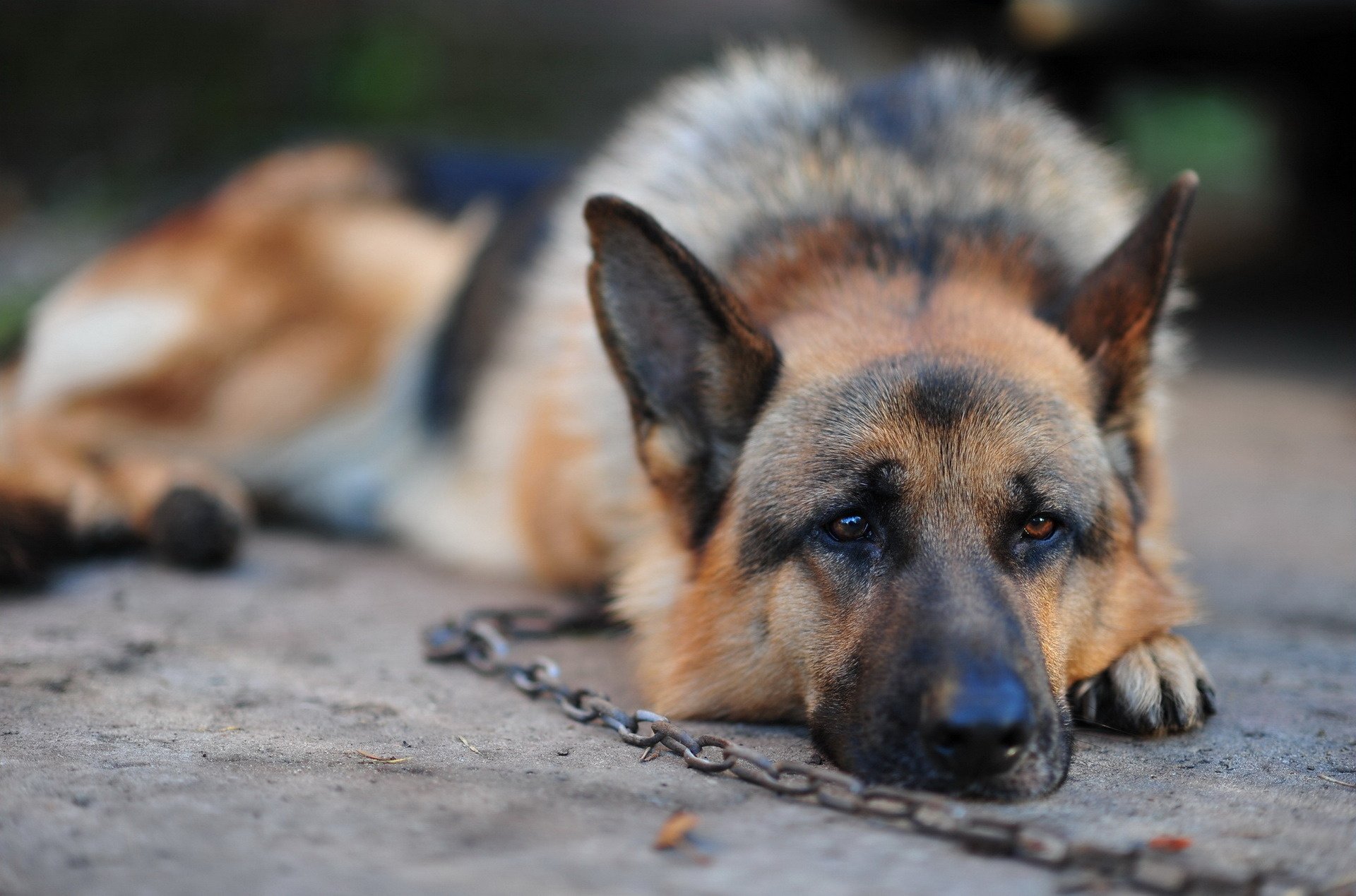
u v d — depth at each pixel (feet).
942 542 3.11
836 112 3.81
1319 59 7.84
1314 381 6.66
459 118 11.75
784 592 3.22
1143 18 6.95
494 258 4.53
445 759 3.04
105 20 10.95
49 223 9.35
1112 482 3.28
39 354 4.48
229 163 5.01
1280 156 11.65
